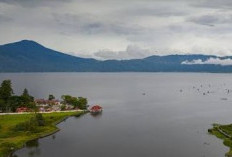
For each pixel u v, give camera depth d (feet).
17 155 589.32
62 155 590.55
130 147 639.35
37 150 619.26
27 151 612.70
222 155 586.45
